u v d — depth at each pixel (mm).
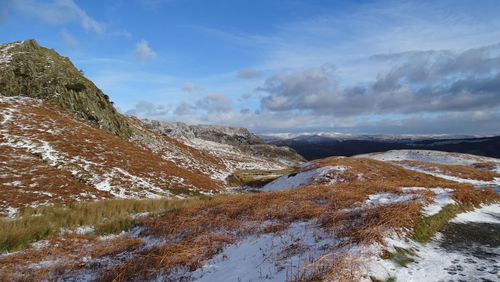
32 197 16312
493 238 7797
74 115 36500
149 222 13797
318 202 13109
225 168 57875
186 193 27656
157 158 35719
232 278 6312
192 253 8633
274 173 58250
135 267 8125
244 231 10328
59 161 22562
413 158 66875
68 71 42656
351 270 5109
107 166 25656
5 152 20891
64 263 9000
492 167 52125
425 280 5090
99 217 14641
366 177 31625
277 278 5543
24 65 38406
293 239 8172
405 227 7707
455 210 10594
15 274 8039
